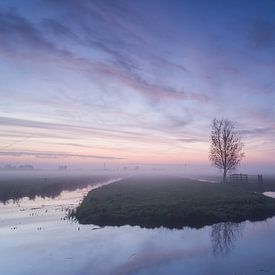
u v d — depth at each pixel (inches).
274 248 887.7
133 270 709.9
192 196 1795.0
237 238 1005.2
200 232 1091.3
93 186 3563.0
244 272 697.6
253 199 1659.7
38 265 733.3
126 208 1418.6
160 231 1096.8
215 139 3006.9
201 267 729.6
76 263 749.3
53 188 3137.3
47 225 1173.1
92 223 1216.2
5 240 951.0
